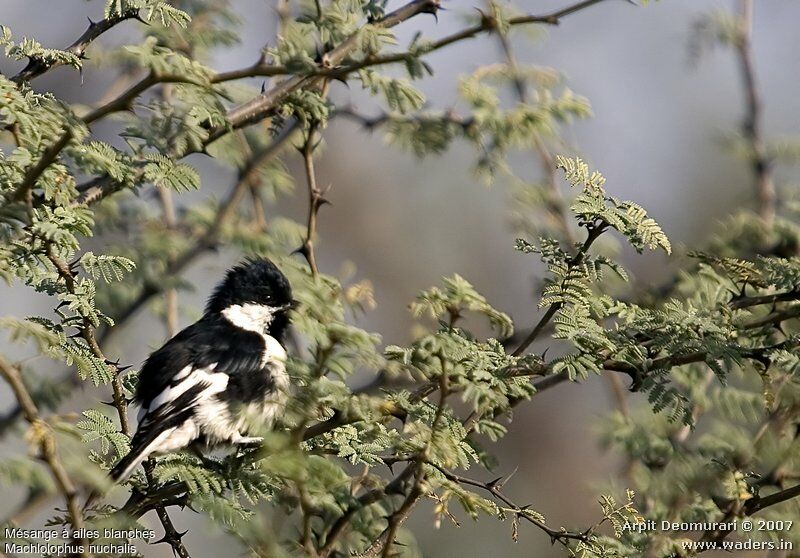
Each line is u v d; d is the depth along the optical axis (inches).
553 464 822.5
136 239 603.8
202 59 556.1
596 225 358.6
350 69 418.9
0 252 331.6
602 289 497.7
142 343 628.4
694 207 798.5
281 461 292.8
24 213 327.9
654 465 495.5
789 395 452.4
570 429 834.8
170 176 414.0
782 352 367.2
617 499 472.1
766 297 405.4
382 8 450.0
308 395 292.8
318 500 384.5
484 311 374.9
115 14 401.1
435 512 356.2
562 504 798.5
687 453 475.8
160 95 588.7
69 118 370.0
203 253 624.7
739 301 406.3
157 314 604.7
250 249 565.6
